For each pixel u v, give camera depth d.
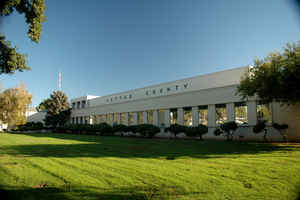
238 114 19.55
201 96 23.14
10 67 12.63
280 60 11.54
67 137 26.47
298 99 11.59
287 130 16.05
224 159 8.22
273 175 5.56
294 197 4.05
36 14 11.53
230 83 24.05
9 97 39.81
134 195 4.29
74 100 57.50
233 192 4.37
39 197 4.27
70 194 4.41
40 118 57.38
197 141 18.33
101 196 4.26
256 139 17.84
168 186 4.84
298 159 7.77
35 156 9.61
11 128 49.69
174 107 26.31
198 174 5.88
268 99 13.05
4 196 4.34
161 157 9.08
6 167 7.10
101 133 33.19
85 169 6.70
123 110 35.53
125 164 7.49
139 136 28.81
